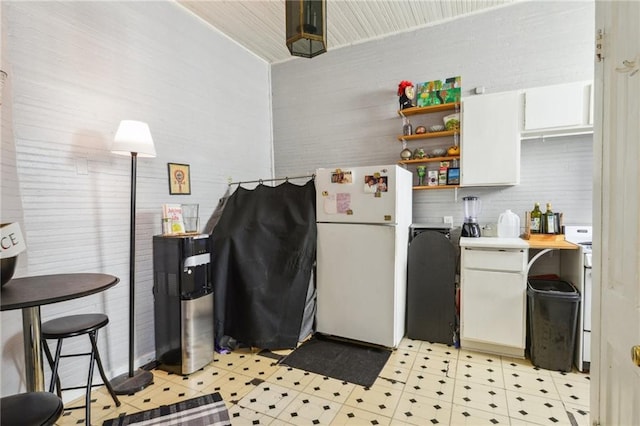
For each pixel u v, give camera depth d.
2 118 1.82
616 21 0.97
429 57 3.43
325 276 3.02
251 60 3.94
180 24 3.00
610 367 1.01
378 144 3.71
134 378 2.34
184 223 2.81
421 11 3.20
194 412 1.98
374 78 3.71
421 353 2.71
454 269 2.88
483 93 3.19
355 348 2.83
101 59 2.36
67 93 2.16
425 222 3.46
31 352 1.59
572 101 2.64
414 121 3.52
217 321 2.84
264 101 4.18
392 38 3.59
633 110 0.86
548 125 2.71
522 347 2.55
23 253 1.93
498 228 3.07
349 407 2.01
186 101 3.06
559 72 2.93
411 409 1.98
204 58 3.26
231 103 3.62
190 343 2.42
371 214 2.80
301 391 2.19
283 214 3.08
